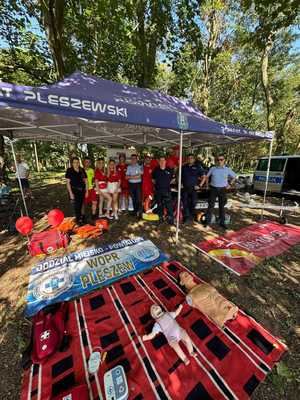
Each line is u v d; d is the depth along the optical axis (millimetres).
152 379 1646
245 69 15812
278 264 3443
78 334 2039
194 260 3535
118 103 2629
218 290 2777
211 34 11023
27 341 2020
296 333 2131
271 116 13367
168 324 1955
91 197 5566
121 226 5043
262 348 1910
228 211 6645
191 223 5309
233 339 1991
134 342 1957
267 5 4551
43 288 2711
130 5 6340
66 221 5207
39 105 2043
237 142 6707
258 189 9570
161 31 7160
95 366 1702
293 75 16312
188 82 12531
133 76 10266
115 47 9109
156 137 6617
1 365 1796
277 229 5008
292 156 8344
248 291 2775
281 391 1595
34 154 22188
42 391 1557
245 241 4281
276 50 14969
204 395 1541
